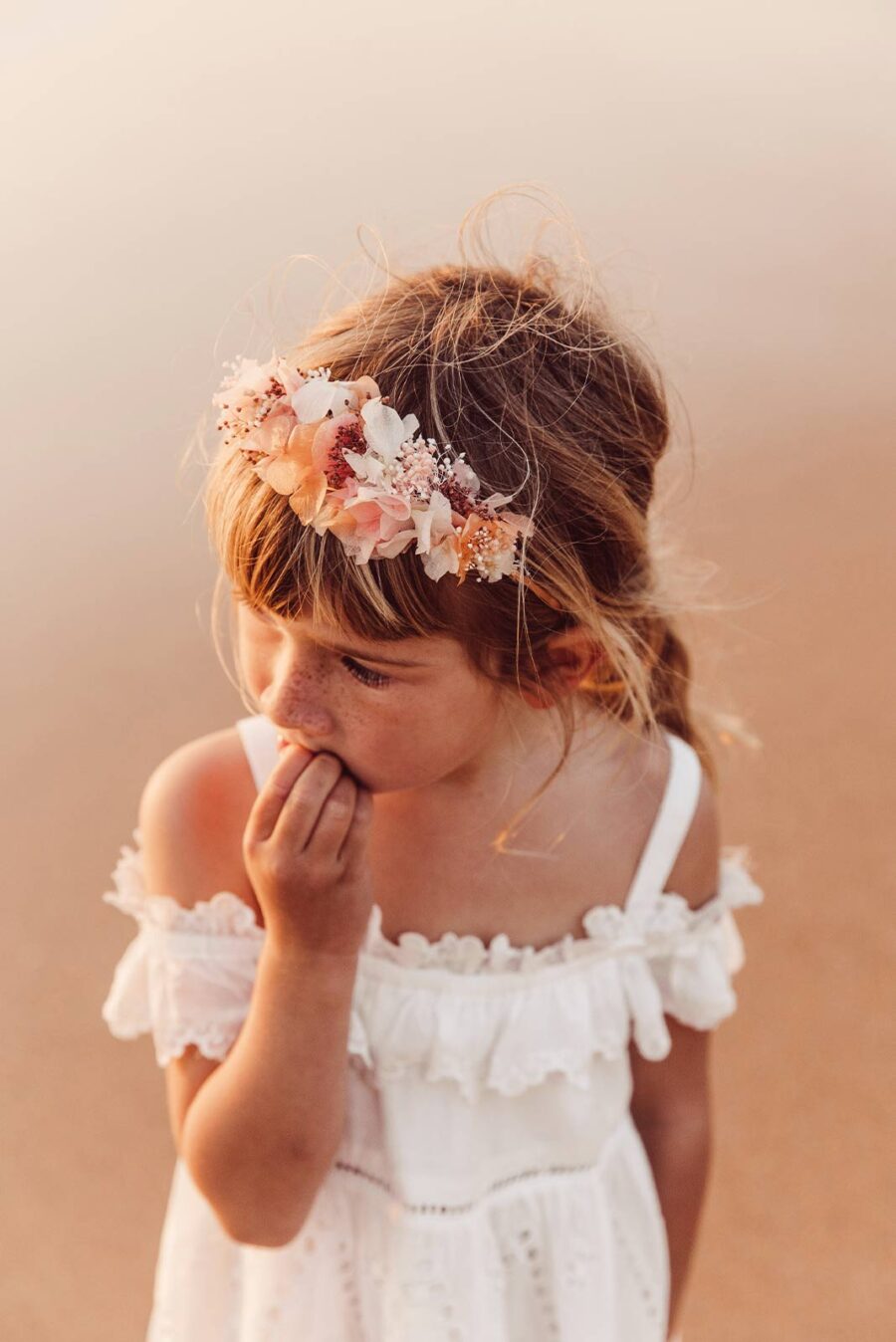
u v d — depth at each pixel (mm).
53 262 6902
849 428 5707
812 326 6355
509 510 1468
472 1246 1745
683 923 1830
